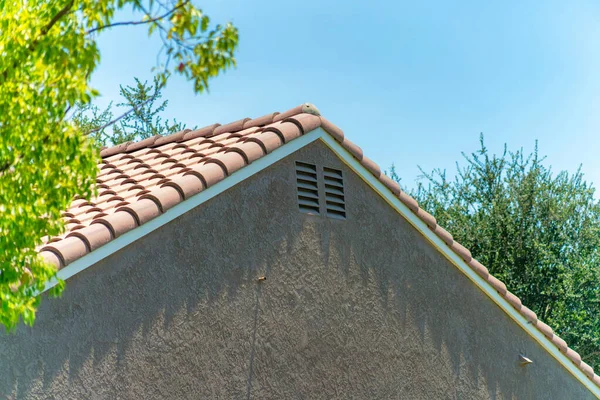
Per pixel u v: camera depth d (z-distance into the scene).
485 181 32.16
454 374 12.55
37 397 8.03
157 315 9.11
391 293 11.91
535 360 13.86
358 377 11.19
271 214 10.57
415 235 12.48
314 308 10.82
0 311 6.75
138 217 9.02
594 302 30.69
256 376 9.95
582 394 14.52
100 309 8.64
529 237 30.64
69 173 6.88
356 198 11.75
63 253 8.30
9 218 6.67
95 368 8.49
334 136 11.46
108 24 7.12
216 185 9.91
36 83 6.78
